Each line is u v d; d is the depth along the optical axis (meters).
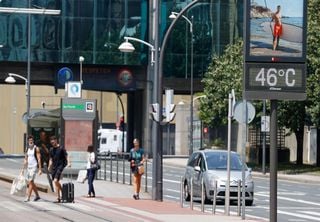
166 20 137.12
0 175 79.69
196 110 144.75
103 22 137.62
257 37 35.03
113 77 140.50
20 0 133.50
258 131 125.62
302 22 35.19
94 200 56.41
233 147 131.88
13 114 192.88
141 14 138.62
